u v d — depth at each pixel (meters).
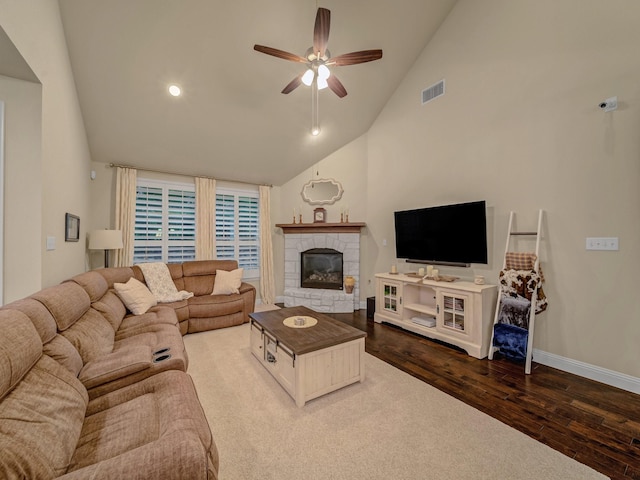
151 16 2.70
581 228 2.51
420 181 4.05
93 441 1.15
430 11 3.53
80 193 3.31
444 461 1.54
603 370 2.37
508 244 2.93
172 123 3.80
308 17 3.07
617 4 2.31
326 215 5.25
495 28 3.15
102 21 2.63
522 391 2.24
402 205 4.33
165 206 4.62
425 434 1.75
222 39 3.04
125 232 4.18
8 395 1.00
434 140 3.85
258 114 4.02
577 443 1.67
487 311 2.95
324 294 4.81
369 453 1.59
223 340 3.37
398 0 3.27
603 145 2.39
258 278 5.50
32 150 2.05
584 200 2.50
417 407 2.03
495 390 2.26
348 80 4.00
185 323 3.55
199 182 4.81
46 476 0.89
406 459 1.55
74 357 1.52
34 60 1.94
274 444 1.66
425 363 2.76
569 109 2.59
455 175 3.59
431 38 3.87
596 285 2.43
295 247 5.38
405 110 4.27
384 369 2.62
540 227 2.71
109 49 2.85
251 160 4.84
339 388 2.26
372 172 4.85
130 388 1.52
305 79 2.73
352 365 2.32
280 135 4.50
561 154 2.64
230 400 2.12
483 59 3.28
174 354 1.90
